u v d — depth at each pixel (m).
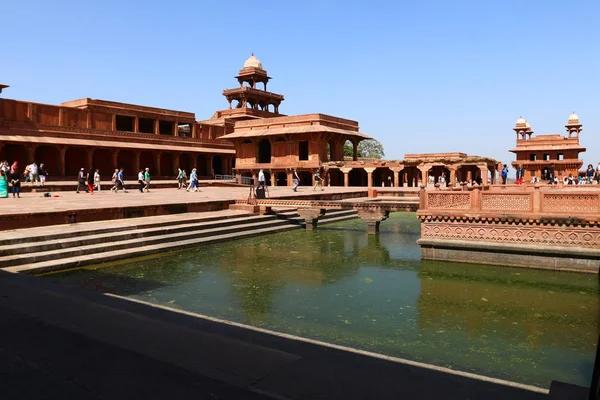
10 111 33.28
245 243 15.18
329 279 10.23
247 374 3.50
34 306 5.40
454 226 11.78
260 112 53.88
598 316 7.60
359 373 3.53
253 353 3.95
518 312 7.84
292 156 41.69
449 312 7.88
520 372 5.46
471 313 7.81
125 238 12.95
